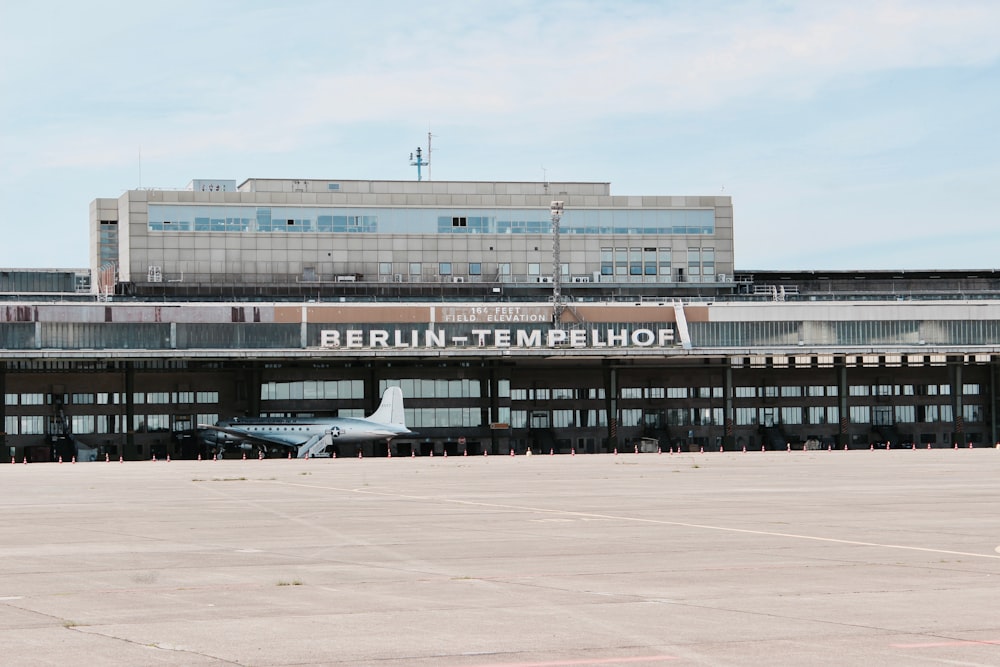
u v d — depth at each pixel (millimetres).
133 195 157875
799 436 160750
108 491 63969
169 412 147875
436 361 151625
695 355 144500
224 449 145000
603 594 22719
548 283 166125
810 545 31750
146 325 135875
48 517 44594
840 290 173125
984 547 31078
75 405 145625
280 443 141250
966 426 162875
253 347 138000
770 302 147750
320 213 162375
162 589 23859
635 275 168625
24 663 16422
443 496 56375
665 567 27031
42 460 143250
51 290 157500
